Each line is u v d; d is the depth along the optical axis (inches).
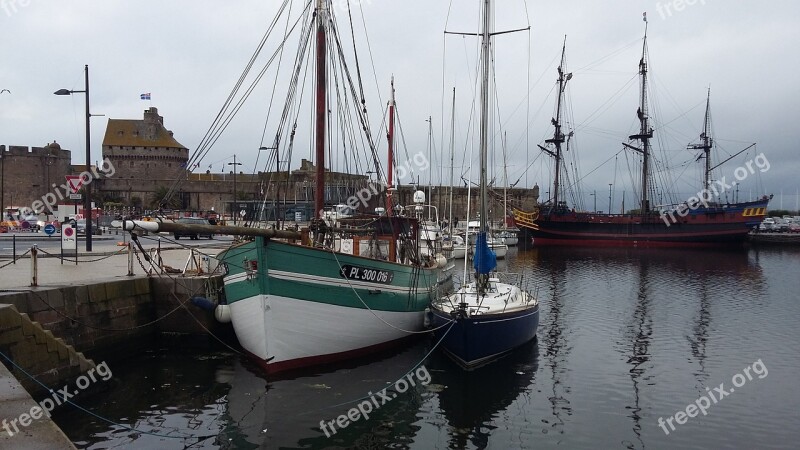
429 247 985.5
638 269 1752.0
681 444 423.5
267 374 540.1
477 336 585.9
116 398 504.4
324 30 626.2
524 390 542.3
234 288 571.2
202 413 470.3
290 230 599.8
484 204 669.3
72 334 576.7
